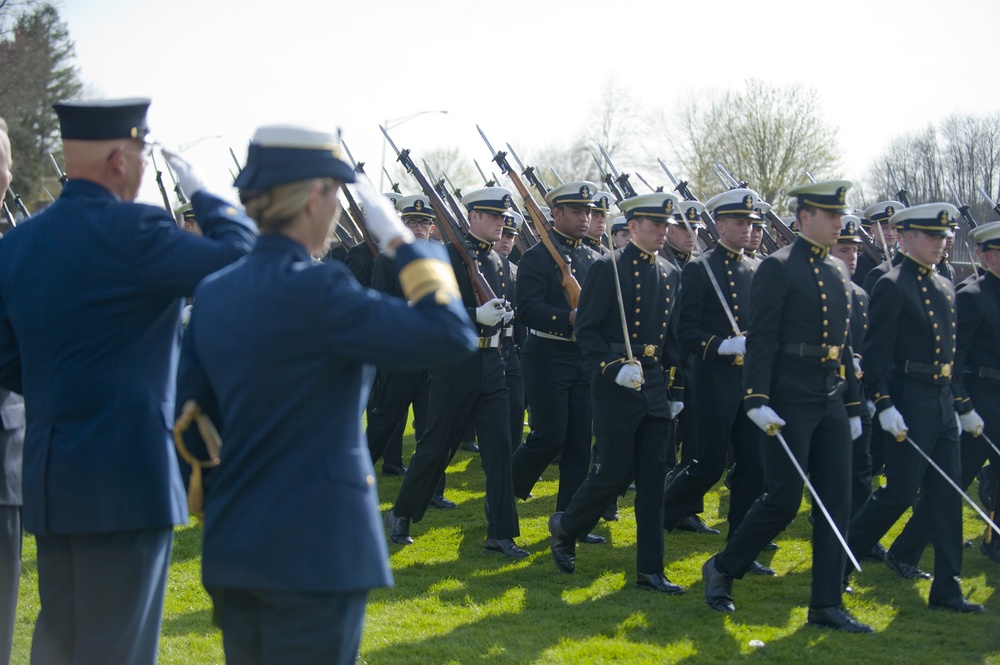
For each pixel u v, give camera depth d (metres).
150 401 3.61
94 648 3.56
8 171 4.32
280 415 2.87
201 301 3.07
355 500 2.93
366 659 5.11
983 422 6.57
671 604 6.10
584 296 6.50
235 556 2.89
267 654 2.90
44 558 3.68
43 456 3.54
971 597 6.34
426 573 6.75
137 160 3.77
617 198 10.34
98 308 3.53
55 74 36.41
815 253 5.84
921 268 6.20
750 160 30.27
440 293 2.89
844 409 5.84
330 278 2.90
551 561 7.05
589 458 7.57
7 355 3.80
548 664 5.07
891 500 6.21
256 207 3.01
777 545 7.44
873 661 5.18
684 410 8.31
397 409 8.30
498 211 7.56
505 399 7.22
